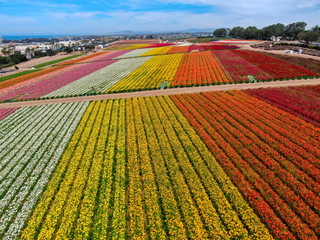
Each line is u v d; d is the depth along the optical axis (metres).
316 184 21.81
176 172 25.67
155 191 23.30
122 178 25.72
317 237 17.08
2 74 107.25
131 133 35.44
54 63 134.38
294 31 178.88
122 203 22.12
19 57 153.00
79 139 36.25
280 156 26.45
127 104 48.28
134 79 71.50
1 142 37.78
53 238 19.95
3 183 27.16
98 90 62.44
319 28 173.62
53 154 32.69
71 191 25.12
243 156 27.47
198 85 58.03
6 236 20.09
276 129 32.59
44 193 24.70
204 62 85.69
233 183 23.70
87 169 28.02
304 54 89.81
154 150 30.30
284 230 17.56
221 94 48.84
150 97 52.75
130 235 18.86
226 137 31.48
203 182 24.02
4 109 53.31
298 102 41.44
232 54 97.12
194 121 37.31
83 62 122.75
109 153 30.80
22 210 22.73
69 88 68.38
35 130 41.06
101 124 40.50
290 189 22.00
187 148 30.02
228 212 19.83
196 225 18.92
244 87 53.25
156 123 37.75
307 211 18.91
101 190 24.33
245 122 35.09
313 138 29.95
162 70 80.06
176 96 51.06
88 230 19.61
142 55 126.25
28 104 56.56
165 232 19.14
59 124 41.97
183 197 22.00
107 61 117.00
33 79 86.62
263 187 22.19
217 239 17.52
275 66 68.88
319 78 55.25
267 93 46.78
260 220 19.06
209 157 27.73
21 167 30.12
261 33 187.12
